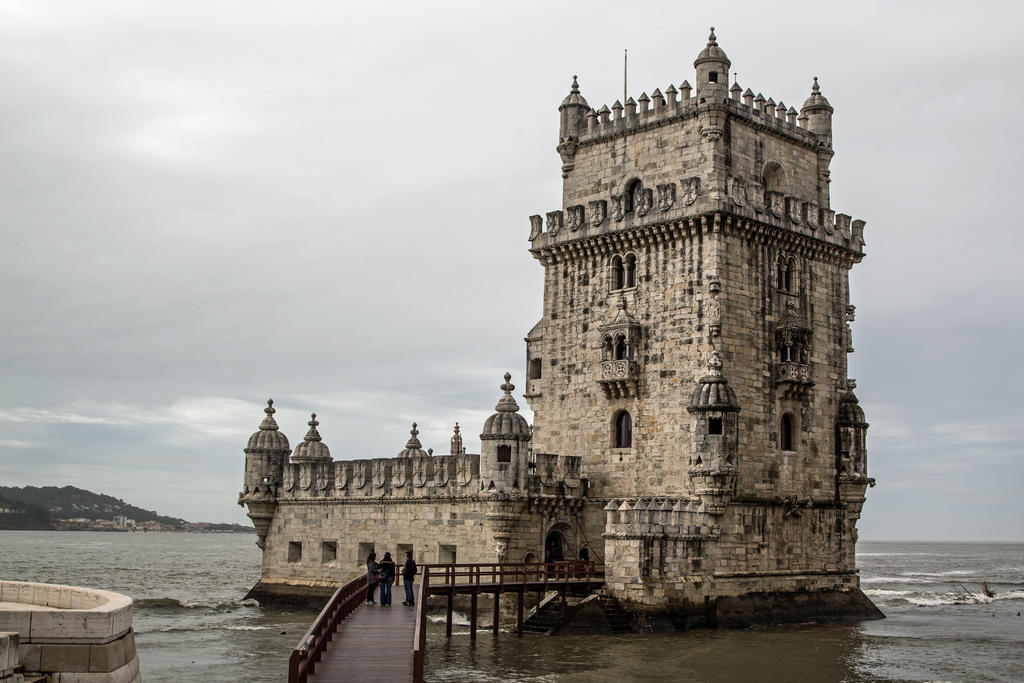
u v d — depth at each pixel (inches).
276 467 3422.7
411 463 2950.3
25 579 5098.4
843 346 2942.9
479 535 2714.1
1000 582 5871.1
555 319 2960.1
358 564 3085.6
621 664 2107.5
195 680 2055.9
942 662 2239.2
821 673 2078.0
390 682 1296.8
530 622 2532.0
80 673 1155.3
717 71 2716.5
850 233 2987.2
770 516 2672.2
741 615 2564.0
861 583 5615.2
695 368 2620.6
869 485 2930.6
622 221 2802.7
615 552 2477.9
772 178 2906.0
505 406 2669.8
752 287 2699.3
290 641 2573.8
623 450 2746.1
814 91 3036.4
